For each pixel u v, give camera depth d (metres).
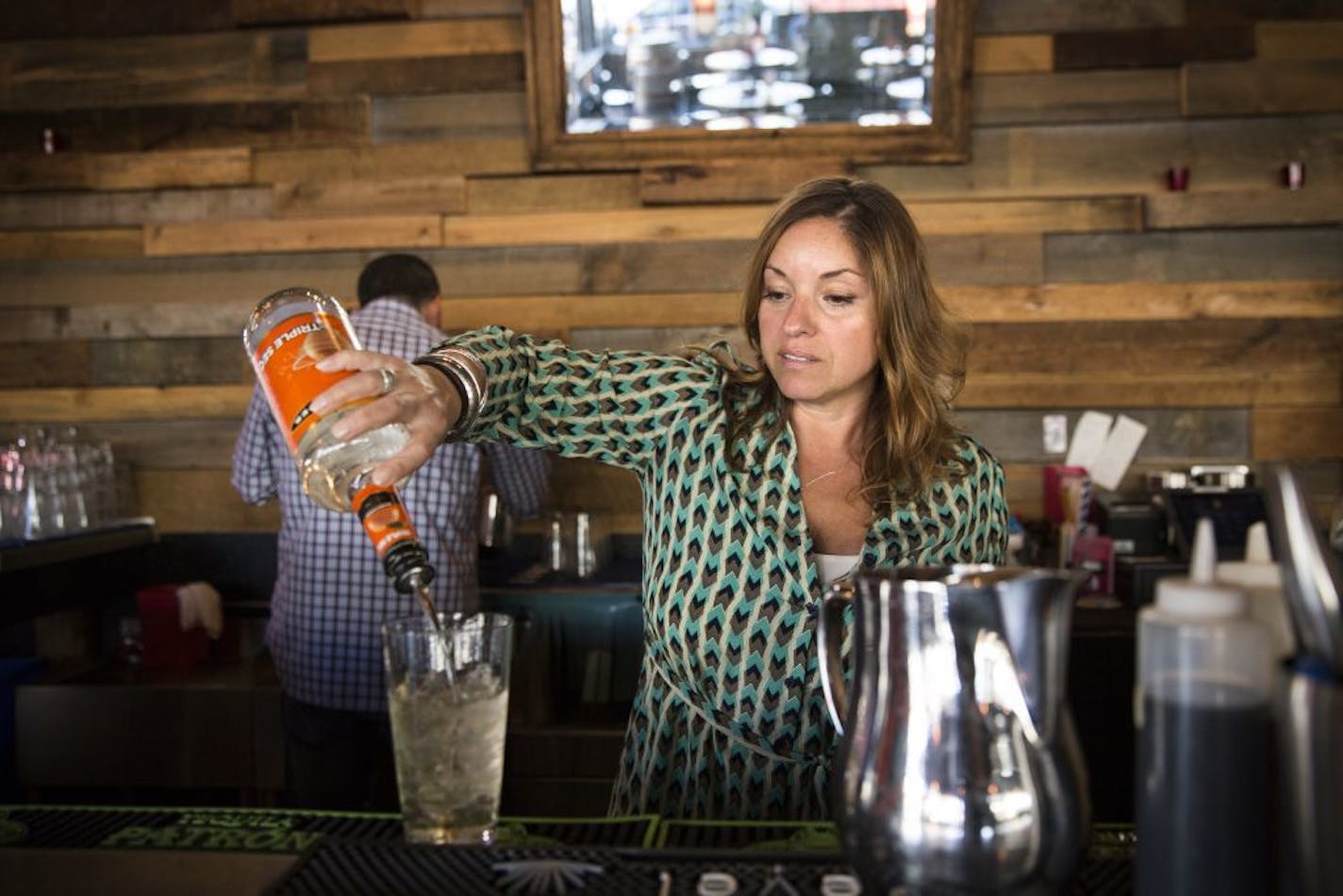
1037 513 3.37
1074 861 0.72
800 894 0.80
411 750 0.94
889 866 0.72
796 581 1.40
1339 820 0.58
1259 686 0.64
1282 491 0.63
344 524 2.60
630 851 0.87
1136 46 3.27
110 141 3.52
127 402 3.57
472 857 0.87
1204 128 3.29
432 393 1.08
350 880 0.83
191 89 3.50
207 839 1.00
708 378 1.49
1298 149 3.26
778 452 1.44
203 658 3.31
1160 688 0.66
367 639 2.62
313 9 3.41
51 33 3.52
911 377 1.46
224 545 3.52
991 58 3.31
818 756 1.40
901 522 1.45
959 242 3.34
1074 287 3.33
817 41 3.22
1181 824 0.65
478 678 0.94
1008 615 0.71
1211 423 3.32
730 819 1.40
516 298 3.45
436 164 3.45
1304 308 3.29
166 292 3.55
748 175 3.30
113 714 3.03
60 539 3.07
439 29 3.43
